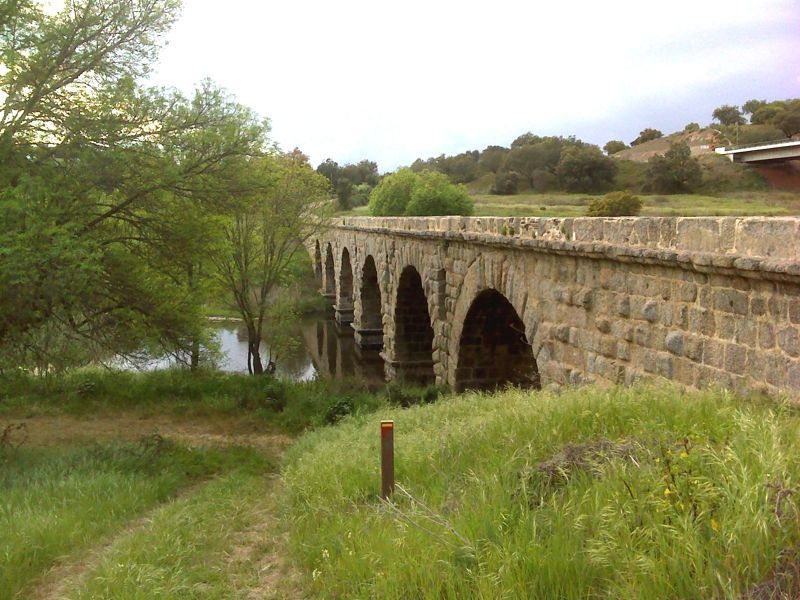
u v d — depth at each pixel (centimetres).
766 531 329
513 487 511
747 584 309
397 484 618
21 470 1011
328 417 1592
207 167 1295
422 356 2598
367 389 1967
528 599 351
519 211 4494
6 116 1121
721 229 712
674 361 807
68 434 1409
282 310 2494
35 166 1128
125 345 1340
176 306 1398
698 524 362
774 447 407
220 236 1478
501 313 1652
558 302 1109
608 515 398
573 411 674
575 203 5094
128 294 1295
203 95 1312
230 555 629
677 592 320
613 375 942
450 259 1739
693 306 771
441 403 1212
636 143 9356
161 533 666
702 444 474
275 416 1650
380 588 420
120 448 1184
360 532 551
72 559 636
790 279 613
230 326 3691
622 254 880
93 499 828
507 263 1324
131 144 1221
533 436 632
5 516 720
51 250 999
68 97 1192
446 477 619
